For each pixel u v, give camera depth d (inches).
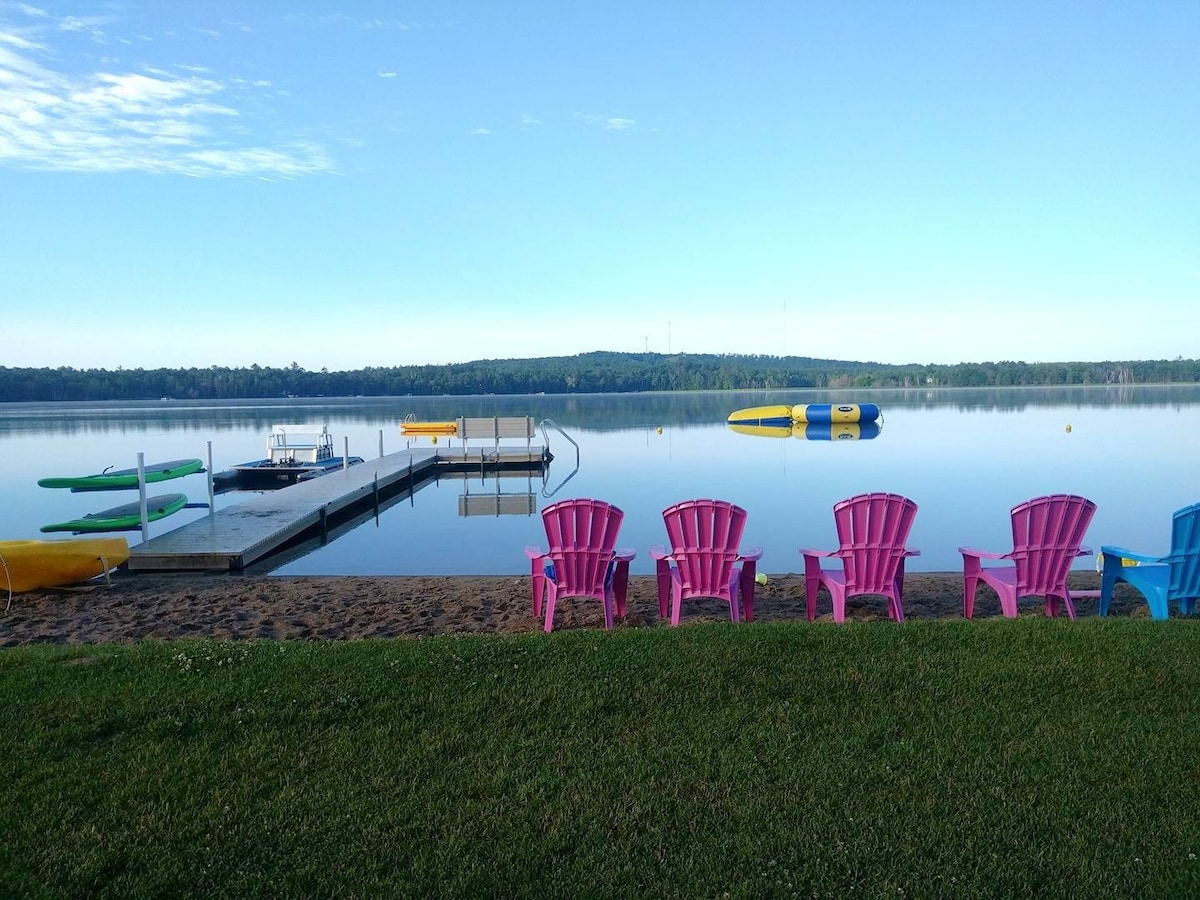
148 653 183.9
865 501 238.1
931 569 395.9
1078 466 813.9
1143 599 290.2
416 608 282.4
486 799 124.6
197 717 150.5
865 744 140.3
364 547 476.7
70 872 107.8
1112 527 490.0
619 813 120.6
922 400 2965.1
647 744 140.9
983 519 531.5
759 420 1648.6
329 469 843.4
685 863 109.7
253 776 130.9
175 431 1594.5
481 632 252.8
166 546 377.7
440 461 936.9
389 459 892.6
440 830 116.9
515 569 413.4
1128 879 105.7
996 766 132.6
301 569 414.3
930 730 144.8
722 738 142.8
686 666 171.3
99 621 267.4
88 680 167.5
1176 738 139.9
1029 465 827.4
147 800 124.7
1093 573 337.7
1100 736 141.3
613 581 265.9
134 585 325.4
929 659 173.8
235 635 250.7
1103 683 161.2
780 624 202.1
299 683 164.4
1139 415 1724.9
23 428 1690.5
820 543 455.8
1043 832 115.6
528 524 561.6
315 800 124.2
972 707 152.9
